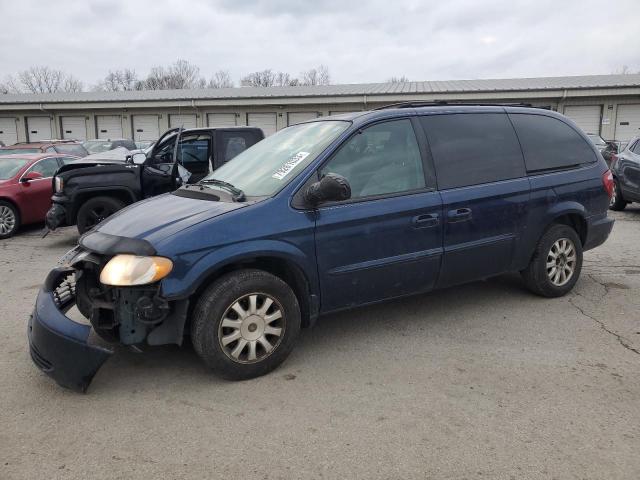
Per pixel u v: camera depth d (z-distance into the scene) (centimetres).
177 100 3027
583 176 519
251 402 335
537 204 485
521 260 492
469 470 265
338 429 303
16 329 472
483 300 522
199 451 285
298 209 373
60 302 382
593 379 357
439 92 2673
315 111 2967
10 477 265
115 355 408
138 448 288
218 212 360
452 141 450
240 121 3070
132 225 365
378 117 422
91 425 311
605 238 550
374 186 406
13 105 3200
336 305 399
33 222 1012
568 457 274
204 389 353
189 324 361
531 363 383
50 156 1080
